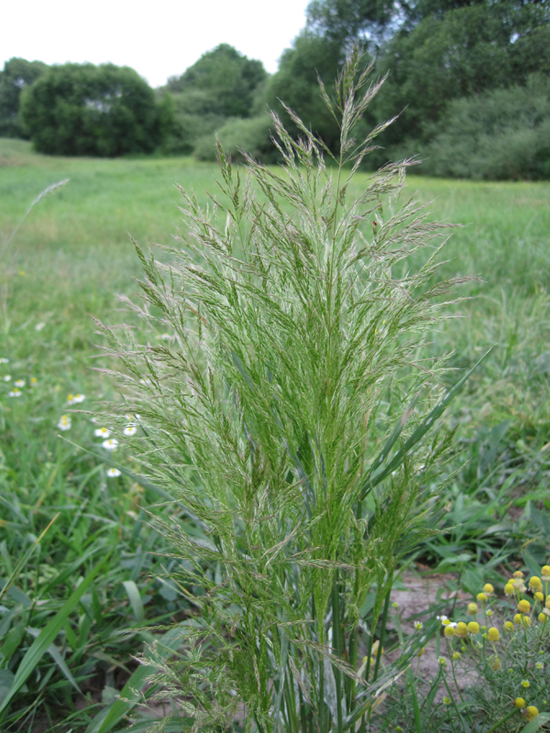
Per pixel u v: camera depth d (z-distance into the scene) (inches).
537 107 796.6
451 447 35.5
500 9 885.2
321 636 33.3
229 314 30.5
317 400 29.6
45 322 184.4
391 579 36.8
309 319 28.0
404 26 1129.4
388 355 30.8
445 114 916.0
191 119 2034.9
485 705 44.1
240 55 2719.0
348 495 31.6
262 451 31.7
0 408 118.6
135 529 76.0
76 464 103.6
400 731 44.4
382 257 27.0
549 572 49.4
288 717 38.7
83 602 65.9
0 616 61.8
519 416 107.7
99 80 1856.5
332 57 1170.6
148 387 32.9
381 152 952.3
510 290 193.6
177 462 36.0
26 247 341.1
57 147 1910.7
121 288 230.5
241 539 31.8
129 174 1114.7
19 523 80.4
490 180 784.3
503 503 88.3
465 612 63.7
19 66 2342.5
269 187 27.2
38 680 56.7
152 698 34.8
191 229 31.4
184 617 66.0
